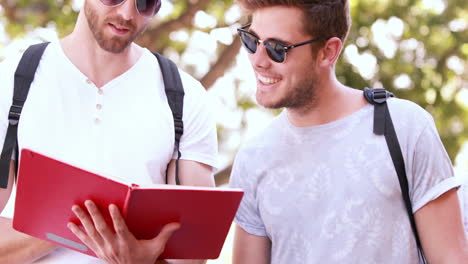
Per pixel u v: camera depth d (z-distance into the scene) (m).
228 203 2.08
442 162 2.33
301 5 2.33
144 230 2.08
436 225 2.30
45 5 6.05
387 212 2.31
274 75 2.36
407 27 6.38
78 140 2.38
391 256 2.30
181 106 2.50
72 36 2.49
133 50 2.54
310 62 2.37
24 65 2.42
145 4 2.35
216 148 2.59
